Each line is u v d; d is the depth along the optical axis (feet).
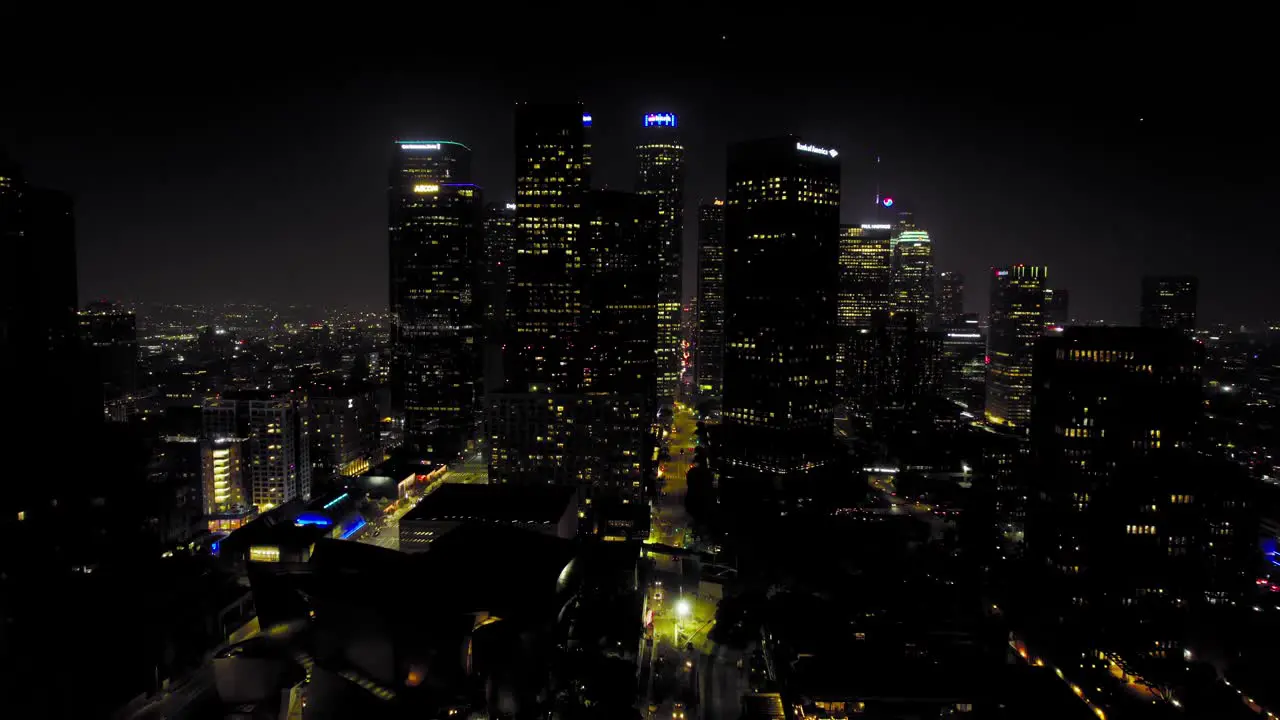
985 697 520.42
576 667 424.46
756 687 616.80
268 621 285.64
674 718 572.51
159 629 563.07
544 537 358.64
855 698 514.27
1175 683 577.84
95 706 472.85
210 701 392.27
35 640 522.47
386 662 266.98
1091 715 505.25
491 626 285.84
